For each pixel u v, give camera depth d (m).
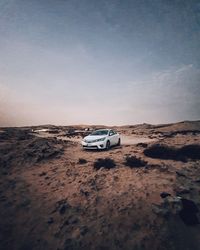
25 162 9.99
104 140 13.17
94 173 8.23
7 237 4.95
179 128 54.38
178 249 4.44
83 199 6.28
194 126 55.28
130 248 4.44
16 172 8.85
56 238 4.84
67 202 6.17
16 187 7.38
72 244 4.62
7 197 6.69
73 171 8.64
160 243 4.55
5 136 21.66
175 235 4.79
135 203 5.88
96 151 13.16
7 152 11.34
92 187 6.96
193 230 5.00
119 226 5.05
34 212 5.82
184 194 6.38
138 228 4.97
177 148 10.80
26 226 5.29
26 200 6.45
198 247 4.55
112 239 4.69
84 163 9.78
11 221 5.49
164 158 10.41
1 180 8.02
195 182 7.36
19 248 4.62
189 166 9.07
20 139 19.28
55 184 7.50
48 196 6.64
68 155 11.70
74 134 36.06
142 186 6.90
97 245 4.55
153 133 43.81
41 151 11.30
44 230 5.11
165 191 6.50
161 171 8.32
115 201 6.05
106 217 5.39
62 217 5.52
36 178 8.17
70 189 7.00
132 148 13.88
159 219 5.21
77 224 5.21
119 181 7.39
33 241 4.80
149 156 10.81
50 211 5.82
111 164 9.08
